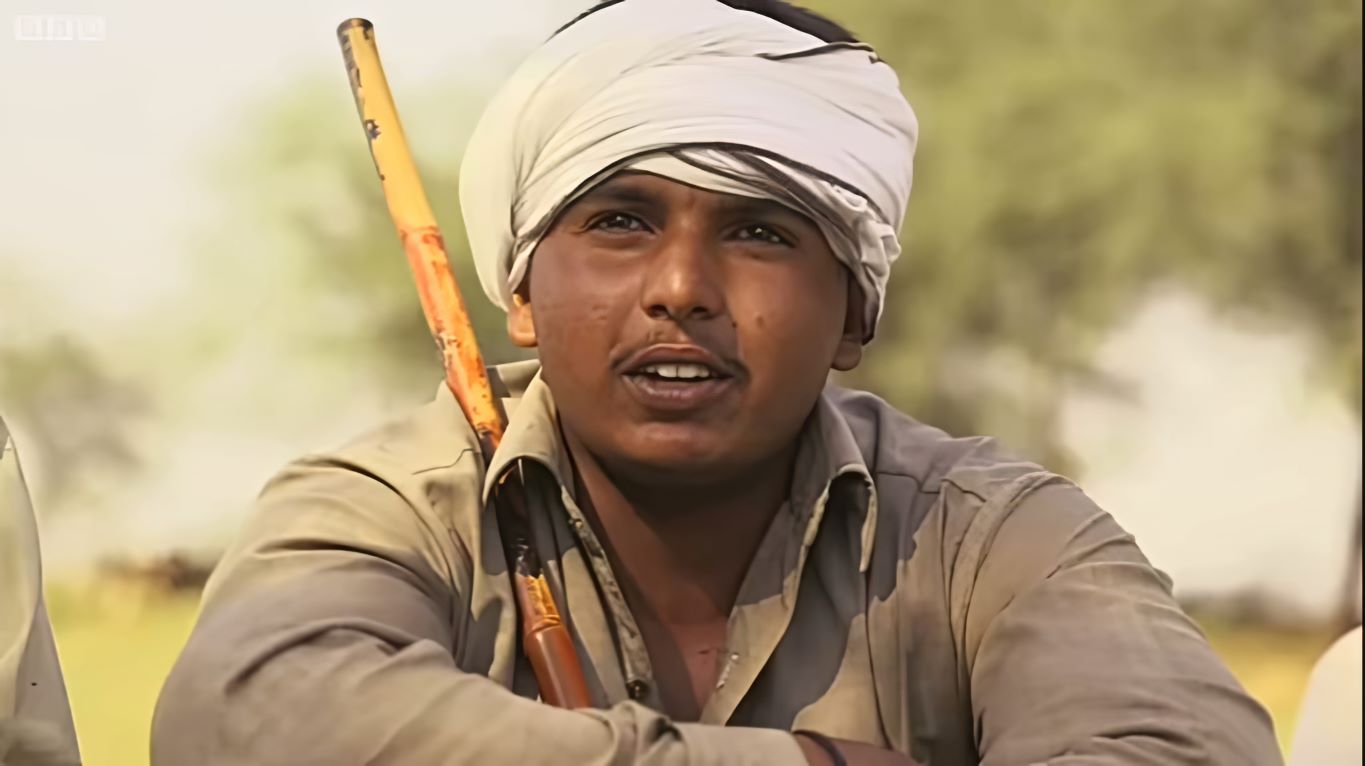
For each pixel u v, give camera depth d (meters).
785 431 1.04
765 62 1.04
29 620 1.25
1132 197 4.33
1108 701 0.95
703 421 1.02
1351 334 4.42
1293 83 4.39
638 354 1.00
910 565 1.10
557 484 1.10
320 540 1.01
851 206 1.04
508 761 0.85
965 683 1.09
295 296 4.20
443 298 1.18
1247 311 4.40
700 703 1.09
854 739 1.06
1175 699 0.95
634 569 1.11
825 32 1.12
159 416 4.09
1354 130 4.40
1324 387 4.42
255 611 0.95
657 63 1.03
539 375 1.15
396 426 1.16
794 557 1.10
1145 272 4.36
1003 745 0.96
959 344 4.34
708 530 1.10
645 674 1.08
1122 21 4.32
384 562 1.00
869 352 4.32
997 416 4.35
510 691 0.98
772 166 1.01
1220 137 4.31
